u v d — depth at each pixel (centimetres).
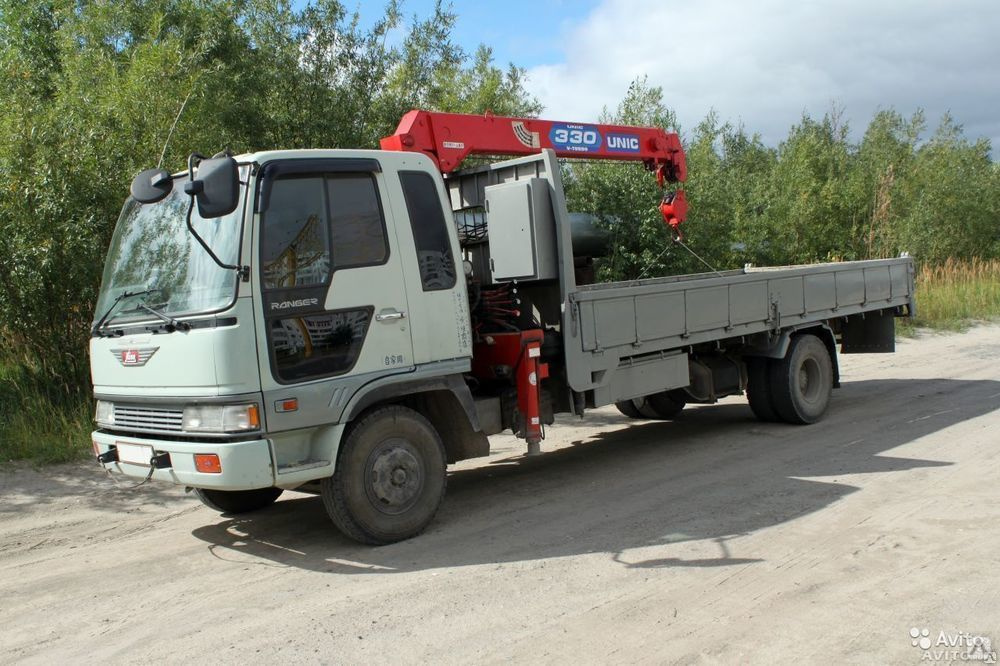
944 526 530
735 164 2816
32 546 600
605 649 384
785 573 467
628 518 593
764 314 855
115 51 1145
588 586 463
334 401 519
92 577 530
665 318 751
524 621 420
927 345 1551
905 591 432
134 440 536
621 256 1452
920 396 1030
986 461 690
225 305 485
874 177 2511
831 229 2320
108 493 727
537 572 490
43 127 863
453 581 482
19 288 887
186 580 515
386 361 547
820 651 372
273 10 1183
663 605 432
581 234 1002
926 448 750
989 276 2392
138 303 540
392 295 553
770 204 2231
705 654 374
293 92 1169
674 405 981
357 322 534
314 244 519
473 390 677
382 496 549
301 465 509
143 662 399
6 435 831
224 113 1068
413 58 1288
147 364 523
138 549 587
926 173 2752
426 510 573
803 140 2464
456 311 591
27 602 490
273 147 1134
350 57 1222
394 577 495
